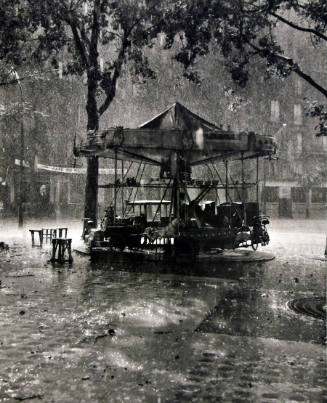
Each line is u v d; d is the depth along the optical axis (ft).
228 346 18.71
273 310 24.95
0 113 99.40
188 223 46.78
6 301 27.09
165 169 54.85
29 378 15.23
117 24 64.54
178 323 22.27
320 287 32.04
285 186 162.61
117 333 20.56
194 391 14.28
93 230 50.52
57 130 144.97
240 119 160.97
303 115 170.60
